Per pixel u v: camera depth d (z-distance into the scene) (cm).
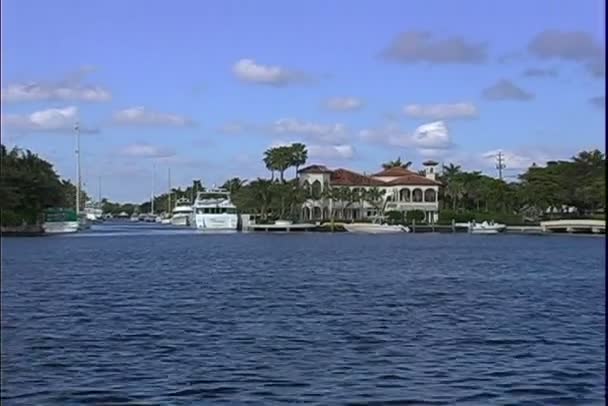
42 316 3612
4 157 14012
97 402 2003
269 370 2375
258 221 19150
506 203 19000
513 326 3303
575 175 17075
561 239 14075
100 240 13450
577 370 2361
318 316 3628
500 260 8312
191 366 2431
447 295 4669
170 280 5731
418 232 17650
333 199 19375
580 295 4691
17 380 2231
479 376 2289
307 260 8294
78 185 16988
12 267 7081
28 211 14175
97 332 3109
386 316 3631
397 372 2342
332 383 2206
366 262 7969
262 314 3700
